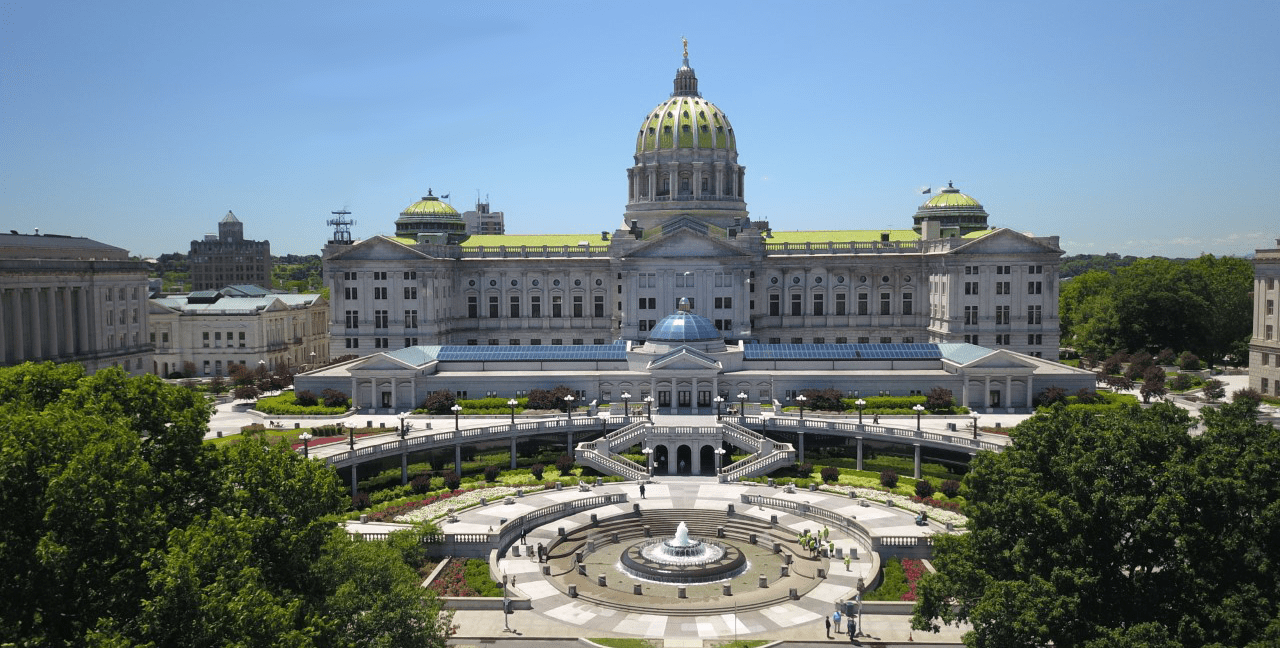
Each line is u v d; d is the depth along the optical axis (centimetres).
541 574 7425
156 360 18188
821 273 18100
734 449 11400
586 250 18362
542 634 6319
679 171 19150
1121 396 13350
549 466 11056
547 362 14025
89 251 16812
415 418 12512
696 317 14175
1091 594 4981
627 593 7044
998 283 16525
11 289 12975
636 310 17288
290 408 12988
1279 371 13512
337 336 17388
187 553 3994
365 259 17225
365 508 9125
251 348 18062
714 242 17088
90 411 4862
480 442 11056
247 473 5072
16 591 3806
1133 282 18025
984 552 5581
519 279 18338
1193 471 4991
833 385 13350
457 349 14475
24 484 4025
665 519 8950
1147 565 5066
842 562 7625
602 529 8644
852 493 9481
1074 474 5175
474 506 9144
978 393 13062
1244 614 4591
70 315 14238
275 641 3925
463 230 19975
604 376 13462
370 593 5212
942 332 16912
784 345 14350
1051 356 16525
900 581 7081
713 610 6700
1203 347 17738
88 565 3994
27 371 5378
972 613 5044
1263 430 5650
